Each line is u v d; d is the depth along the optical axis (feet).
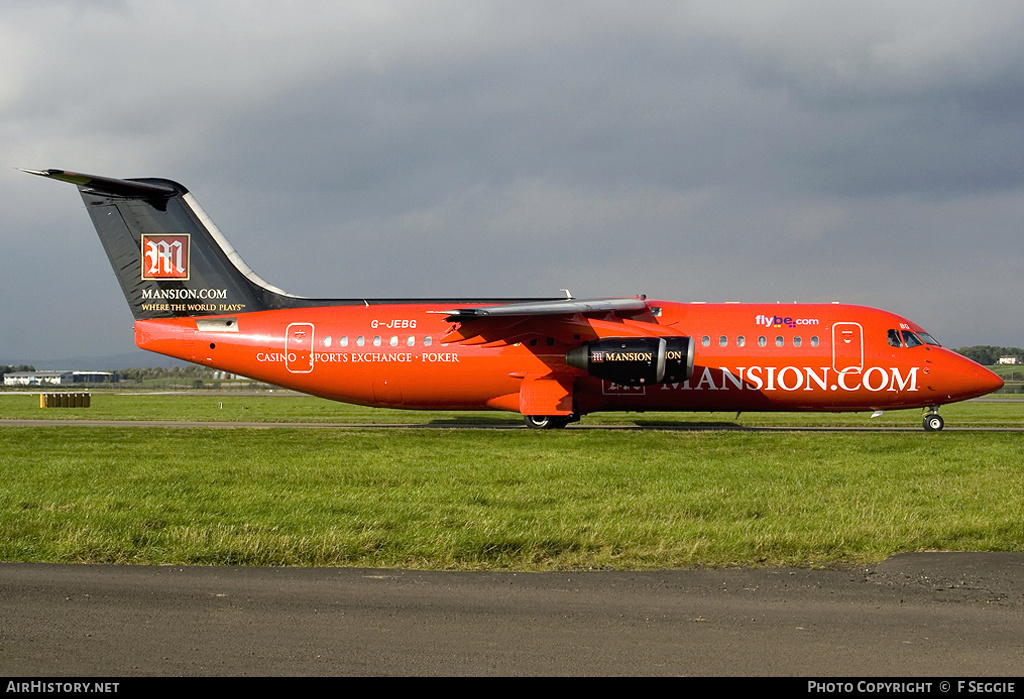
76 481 93.66
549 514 73.56
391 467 104.53
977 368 154.61
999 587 50.47
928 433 150.71
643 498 81.87
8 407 289.94
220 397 402.93
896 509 75.15
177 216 166.09
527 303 163.63
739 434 145.48
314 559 57.93
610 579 52.42
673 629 42.45
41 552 59.57
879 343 154.81
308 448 127.65
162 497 82.79
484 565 56.49
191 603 46.78
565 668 37.22
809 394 155.63
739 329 156.87
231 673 36.52
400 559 58.03
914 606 46.42
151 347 167.02
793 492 85.71
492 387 160.25
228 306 166.20
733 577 52.85
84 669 36.88
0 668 36.99
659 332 155.63
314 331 163.22
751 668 37.27
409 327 161.79
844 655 38.83
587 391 159.22
